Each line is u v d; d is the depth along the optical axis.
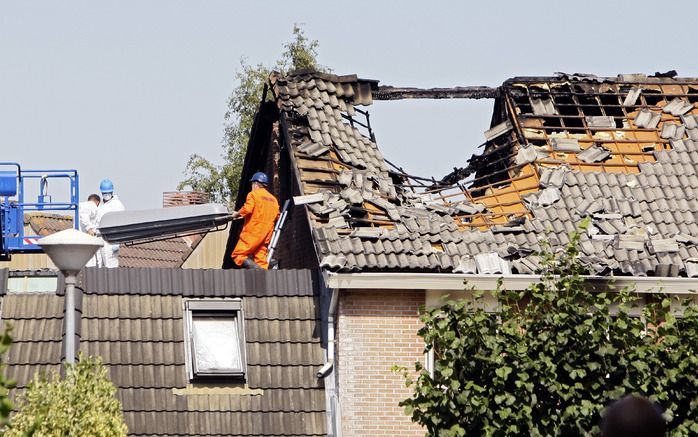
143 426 59.78
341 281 60.59
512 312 52.47
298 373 62.84
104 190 79.00
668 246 65.25
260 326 63.88
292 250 75.50
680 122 77.56
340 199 66.81
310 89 76.12
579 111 77.94
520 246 64.62
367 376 61.19
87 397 50.53
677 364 50.56
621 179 71.25
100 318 62.56
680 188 71.00
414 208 68.44
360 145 73.94
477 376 50.19
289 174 76.50
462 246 64.25
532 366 49.41
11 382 28.88
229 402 61.59
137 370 61.25
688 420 50.75
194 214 68.62
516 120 76.94
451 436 49.19
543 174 70.88
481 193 75.31
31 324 62.19
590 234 66.19
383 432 60.94
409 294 62.03
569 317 50.28
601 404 49.97
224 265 92.56
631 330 50.72
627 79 80.44
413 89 80.00
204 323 63.81
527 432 50.00
